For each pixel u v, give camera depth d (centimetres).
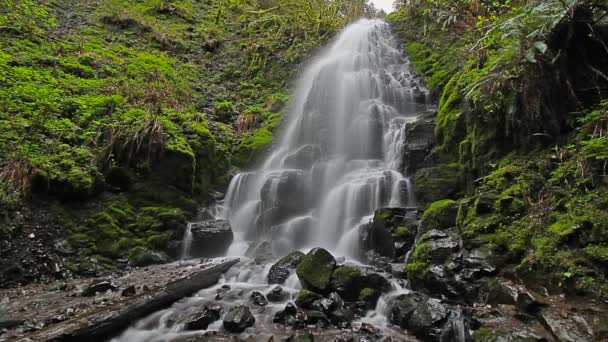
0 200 590
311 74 1246
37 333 382
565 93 525
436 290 468
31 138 707
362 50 1301
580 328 338
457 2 1052
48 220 630
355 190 760
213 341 403
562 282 389
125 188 743
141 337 419
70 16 1334
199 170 869
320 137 995
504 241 470
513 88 561
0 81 820
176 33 1474
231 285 557
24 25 1077
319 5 1556
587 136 490
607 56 517
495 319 389
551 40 523
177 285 507
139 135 776
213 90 1244
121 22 1383
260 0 1764
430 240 527
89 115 812
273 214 802
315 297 475
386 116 969
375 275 499
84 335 386
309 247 744
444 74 995
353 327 429
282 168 934
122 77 1050
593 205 425
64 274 586
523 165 543
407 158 781
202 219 798
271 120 1111
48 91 848
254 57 1380
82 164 708
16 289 531
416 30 1285
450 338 381
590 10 502
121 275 603
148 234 700
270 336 409
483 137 639
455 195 673
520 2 725
